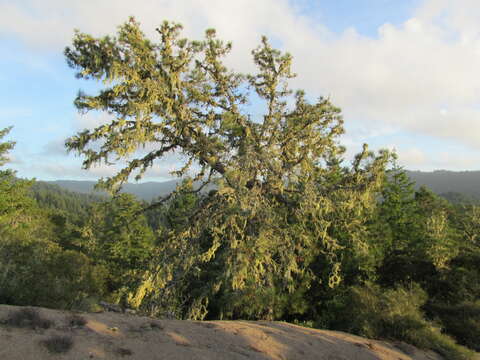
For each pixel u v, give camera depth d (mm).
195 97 9664
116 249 26844
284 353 5203
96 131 8422
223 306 11664
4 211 22297
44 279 6492
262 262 9664
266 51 11156
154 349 4035
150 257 10445
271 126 10594
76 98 8320
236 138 10211
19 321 3906
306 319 14992
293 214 11008
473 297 15125
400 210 23422
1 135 21781
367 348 6812
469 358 8219
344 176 11305
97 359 3426
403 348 7824
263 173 9688
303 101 11492
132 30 8430
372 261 15414
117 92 7922
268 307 10352
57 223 39562
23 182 23609
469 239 22828
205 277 12227
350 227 11789
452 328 11953
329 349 6047
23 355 3154
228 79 10641
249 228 9531
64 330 4020
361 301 10625
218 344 4816
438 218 20750
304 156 10711
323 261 15359
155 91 8336
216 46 9781
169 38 8977
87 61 7988
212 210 9688
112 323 4727
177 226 11148
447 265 18812
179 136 9844
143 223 30312
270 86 11109
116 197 10000
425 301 14367
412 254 19922
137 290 8711
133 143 8711
